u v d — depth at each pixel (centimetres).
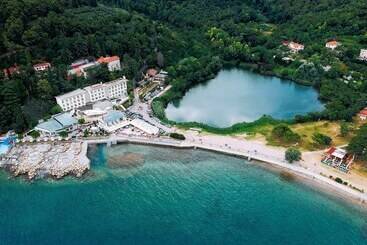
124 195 17025
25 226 15250
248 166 19212
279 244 14350
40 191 17350
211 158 19950
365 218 15725
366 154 18225
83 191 17325
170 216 15750
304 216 15825
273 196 17038
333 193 17138
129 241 14388
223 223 15400
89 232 14862
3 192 17288
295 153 18800
